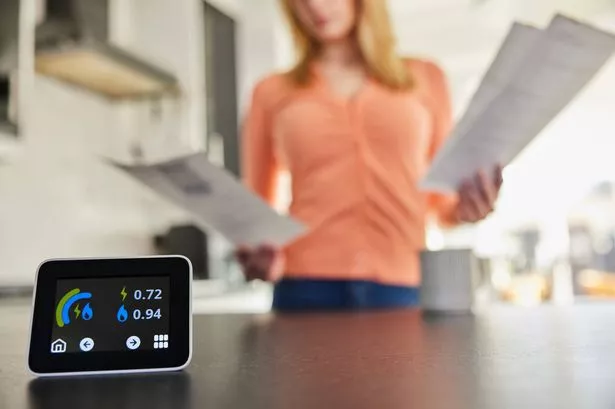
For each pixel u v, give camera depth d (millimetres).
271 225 1117
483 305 1132
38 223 2457
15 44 1881
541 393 348
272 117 1405
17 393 397
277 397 355
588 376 396
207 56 3615
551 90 892
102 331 472
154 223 3148
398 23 4059
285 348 580
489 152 996
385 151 1315
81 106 2770
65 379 447
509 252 4109
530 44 849
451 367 441
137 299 483
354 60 1379
